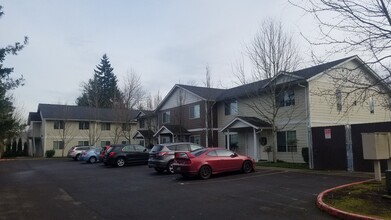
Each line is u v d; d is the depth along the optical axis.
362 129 16.28
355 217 7.30
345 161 16.89
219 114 31.47
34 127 52.00
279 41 24.23
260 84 24.33
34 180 17.33
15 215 8.97
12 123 34.44
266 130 25.25
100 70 79.31
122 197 11.45
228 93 30.75
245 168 17.20
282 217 7.90
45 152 47.50
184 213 8.70
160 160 18.91
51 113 49.28
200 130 32.25
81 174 19.97
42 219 8.48
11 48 18.75
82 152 33.44
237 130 28.20
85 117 50.72
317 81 21.83
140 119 46.56
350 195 9.51
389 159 11.88
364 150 11.80
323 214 8.06
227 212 8.62
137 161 25.70
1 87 19.03
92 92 76.12
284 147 23.81
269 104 24.52
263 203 9.55
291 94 23.34
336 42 8.96
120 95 53.69
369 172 15.79
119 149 25.19
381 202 8.50
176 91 36.75
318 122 21.86
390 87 9.33
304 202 9.47
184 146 19.69
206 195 11.22
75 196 11.92
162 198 10.99
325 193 10.02
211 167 15.88
